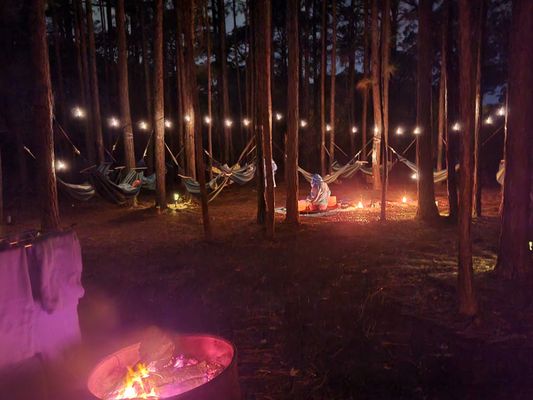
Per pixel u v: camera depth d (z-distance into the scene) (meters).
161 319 5.36
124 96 14.56
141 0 20.41
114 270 7.62
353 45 23.03
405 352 4.38
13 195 16.75
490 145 21.55
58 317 3.59
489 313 5.09
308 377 3.99
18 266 3.20
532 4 5.70
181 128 18.66
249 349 4.57
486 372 3.94
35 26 7.84
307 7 22.50
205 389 2.83
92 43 15.61
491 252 8.10
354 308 5.42
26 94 16.86
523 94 5.92
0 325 3.08
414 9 18.70
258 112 11.09
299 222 11.26
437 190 17.53
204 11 18.59
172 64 25.39
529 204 6.15
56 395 3.50
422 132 11.07
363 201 15.35
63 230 3.72
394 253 8.20
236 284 6.60
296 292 6.15
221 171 14.53
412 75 25.56
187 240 9.94
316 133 23.73
